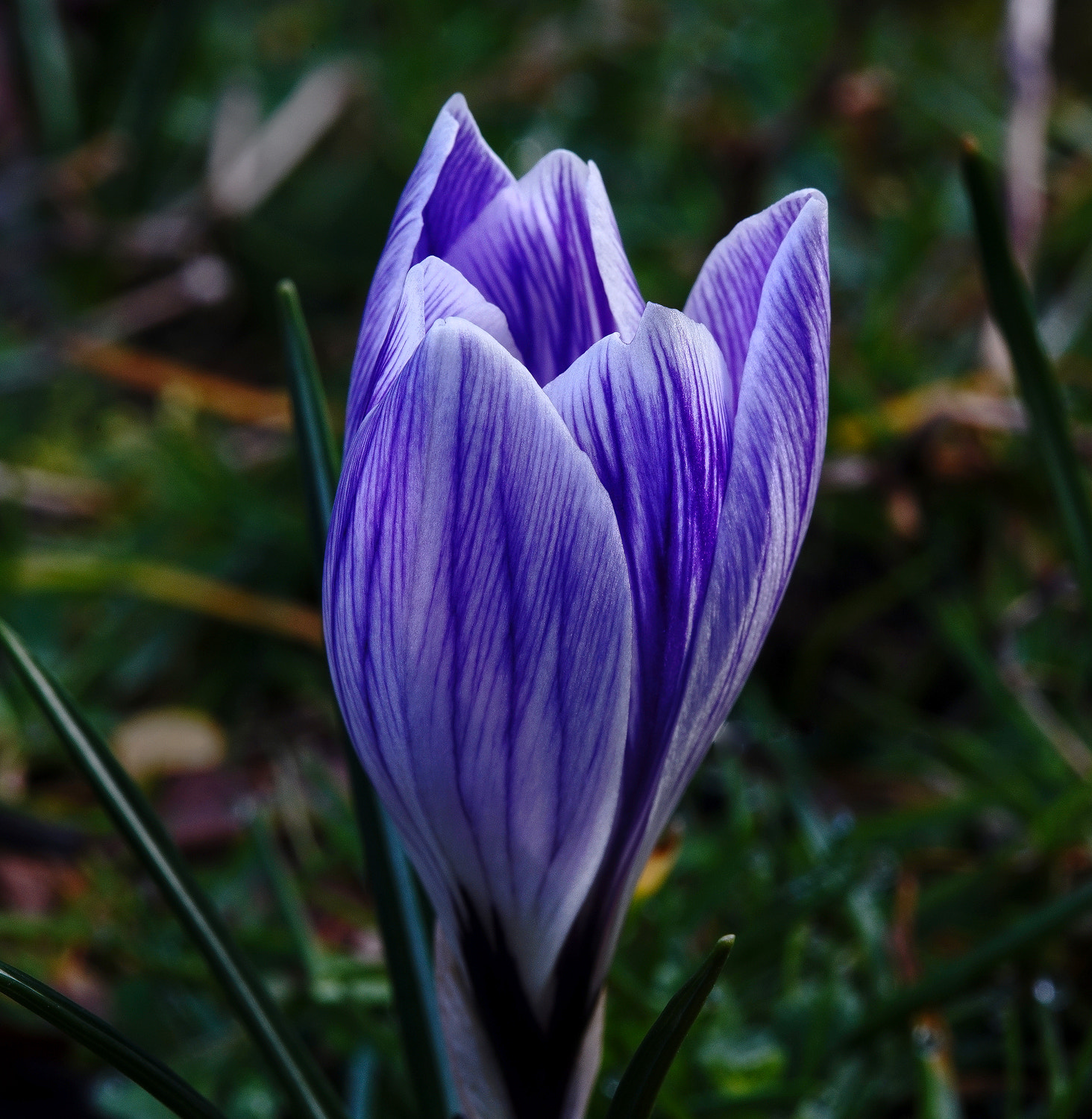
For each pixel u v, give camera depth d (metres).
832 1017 0.31
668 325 0.23
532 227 0.25
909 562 0.50
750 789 0.42
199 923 0.27
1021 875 0.36
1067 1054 0.34
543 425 0.23
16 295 0.69
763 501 0.24
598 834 0.24
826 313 0.24
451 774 0.24
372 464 0.23
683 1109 0.29
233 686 0.52
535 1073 0.25
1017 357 0.31
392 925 0.27
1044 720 0.44
